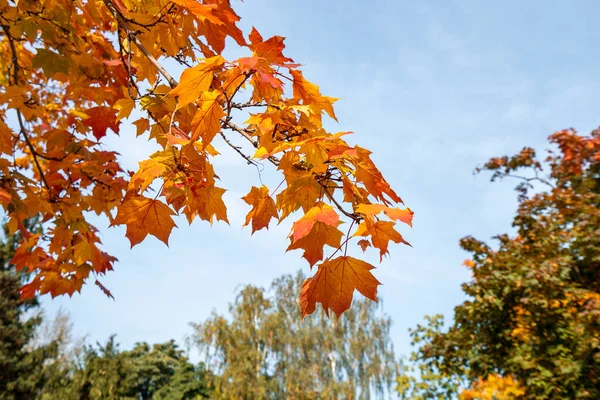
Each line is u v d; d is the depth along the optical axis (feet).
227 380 61.36
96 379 49.32
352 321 72.38
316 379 67.51
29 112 8.15
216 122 4.35
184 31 5.96
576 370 15.80
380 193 4.32
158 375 99.86
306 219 3.72
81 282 9.93
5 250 55.98
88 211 9.42
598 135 21.93
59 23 7.11
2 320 56.59
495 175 24.68
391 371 70.13
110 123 8.77
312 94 4.65
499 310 19.52
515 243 20.71
